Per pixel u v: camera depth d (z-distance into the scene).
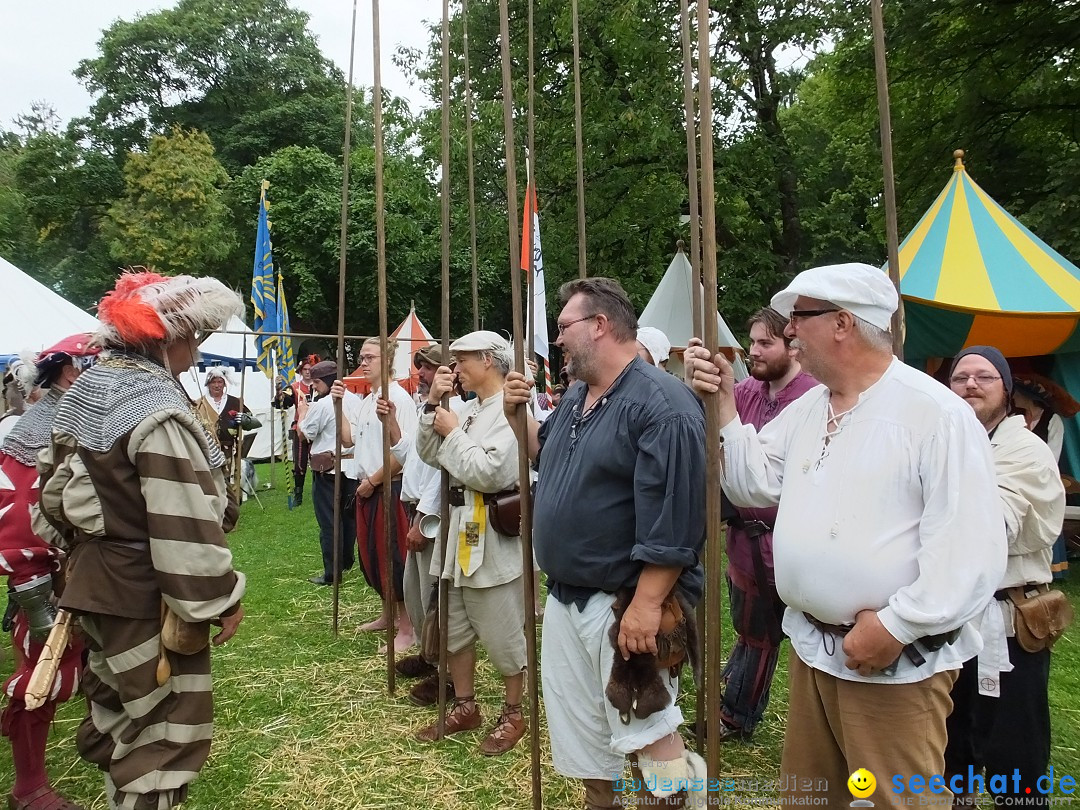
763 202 11.07
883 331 1.57
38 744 2.39
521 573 2.82
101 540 1.89
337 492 4.03
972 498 1.41
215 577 1.90
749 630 2.79
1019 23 9.47
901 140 10.82
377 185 3.20
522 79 10.46
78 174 22.48
